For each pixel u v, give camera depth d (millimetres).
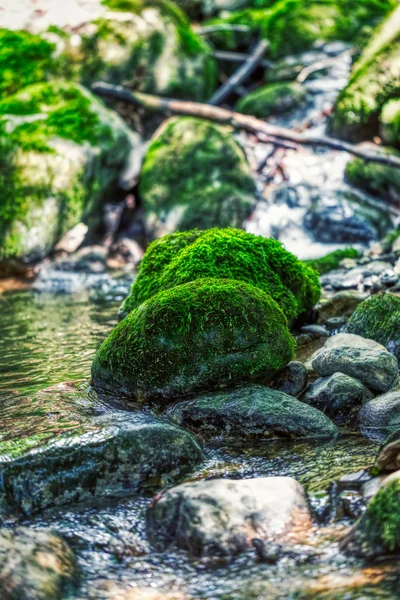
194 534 2578
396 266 6809
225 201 10062
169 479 3152
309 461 3246
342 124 11398
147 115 11820
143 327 4035
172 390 3912
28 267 9180
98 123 9992
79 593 2377
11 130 9500
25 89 10273
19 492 2955
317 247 9461
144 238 10281
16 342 5715
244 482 2791
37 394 4254
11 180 9242
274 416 3588
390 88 11125
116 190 10492
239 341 3904
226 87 13000
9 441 3266
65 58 11312
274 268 5141
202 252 4902
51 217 9242
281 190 10641
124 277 8625
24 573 2336
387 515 2473
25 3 11664
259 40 14312
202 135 10492
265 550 2506
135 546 2666
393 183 10172
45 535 2598
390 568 2332
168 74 11977
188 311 3955
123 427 3283
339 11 14148
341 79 13164
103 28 11539
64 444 3145
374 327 4676
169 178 10203
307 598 2248
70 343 5586
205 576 2438
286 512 2664
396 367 4043
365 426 3645
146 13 11883
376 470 2955
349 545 2473
